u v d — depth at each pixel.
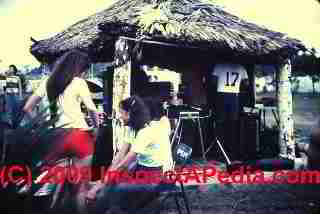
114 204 3.57
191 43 4.35
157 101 4.11
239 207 3.93
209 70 4.67
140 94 4.18
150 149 3.61
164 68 4.40
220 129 4.62
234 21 4.70
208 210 3.86
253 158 4.59
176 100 4.45
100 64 4.05
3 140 2.26
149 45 4.30
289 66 4.79
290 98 4.77
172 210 3.77
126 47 4.13
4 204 2.27
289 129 4.71
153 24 4.19
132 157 3.62
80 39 4.00
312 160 4.52
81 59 3.65
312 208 4.07
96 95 4.01
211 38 4.36
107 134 3.76
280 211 4.02
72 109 3.34
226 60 4.76
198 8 4.55
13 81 3.89
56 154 2.57
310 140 4.64
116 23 4.08
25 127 2.32
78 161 3.28
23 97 3.62
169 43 4.30
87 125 3.47
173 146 4.32
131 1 4.40
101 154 3.62
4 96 3.58
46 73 3.94
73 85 3.43
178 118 4.41
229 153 4.62
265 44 4.61
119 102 3.94
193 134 4.46
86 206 3.37
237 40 4.49
